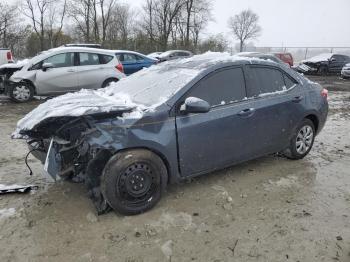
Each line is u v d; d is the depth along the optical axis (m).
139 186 3.94
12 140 6.89
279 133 5.17
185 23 44.91
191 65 4.80
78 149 4.01
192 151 4.27
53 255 3.32
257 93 4.91
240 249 3.40
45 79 11.30
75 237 3.59
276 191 4.59
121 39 47.31
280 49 46.25
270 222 3.86
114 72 11.88
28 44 46.06
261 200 4.34
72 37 48.53
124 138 3.83
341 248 3.41
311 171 5.28
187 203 4.25
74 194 4.50
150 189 4.04
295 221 3.87
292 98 5.26
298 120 5.38
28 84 11.38
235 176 5.03
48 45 45.84
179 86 4.32
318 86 5.88
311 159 5.82
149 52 45.00
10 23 45.34
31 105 11.09
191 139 4.23
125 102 4.32
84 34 46.00
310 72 25.08
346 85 18.58
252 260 3.25
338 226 3.79
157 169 4.04
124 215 3.96
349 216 3.99
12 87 11.31
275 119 5.04
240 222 3.86
